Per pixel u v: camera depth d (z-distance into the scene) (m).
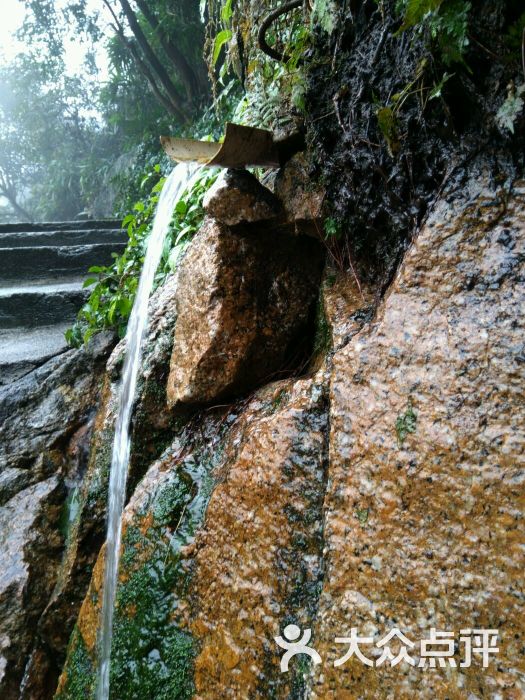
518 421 1.15
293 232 2.04
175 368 2.13
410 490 1.26
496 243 1.28
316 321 2.04
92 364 3.49
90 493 2.56
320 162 1.79
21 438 3.22
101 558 2.23
